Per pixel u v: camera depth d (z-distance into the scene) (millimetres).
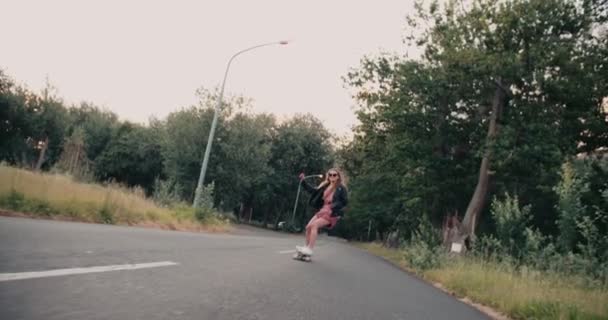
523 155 20219
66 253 4633
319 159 71312
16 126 48031
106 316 2609
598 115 22234
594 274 11164
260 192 65625
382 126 26031
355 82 25797
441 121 24172
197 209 19984
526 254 13883
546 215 32219
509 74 20469
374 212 45938
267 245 12789
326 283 6113
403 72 23375
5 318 2281
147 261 5051
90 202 11812
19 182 10797
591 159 23391
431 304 6227
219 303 3547
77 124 66625
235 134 41656
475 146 23625
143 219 14141
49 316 2436
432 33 24219
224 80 22422
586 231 12344
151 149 61844
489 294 8133
